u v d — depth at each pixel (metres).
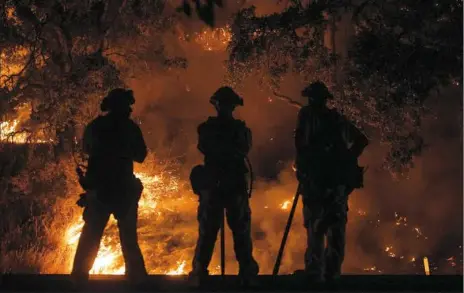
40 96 19.70
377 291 11.83
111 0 20.55
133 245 11.77
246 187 11.66
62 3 19.47
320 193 11.76
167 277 12.80
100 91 19.52
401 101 18.94
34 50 19.80
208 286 11.78
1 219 20.59
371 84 18.91
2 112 19.80
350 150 11.96
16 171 20.78
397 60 18.39
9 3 19.31
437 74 18.47
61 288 11.95
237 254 11.70
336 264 11.85
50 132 20.28
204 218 11.64
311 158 11.80
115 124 11.63
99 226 11.63
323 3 19.58
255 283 11.73
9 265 18.28
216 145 11.54
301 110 12.01
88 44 20.25
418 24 18.17
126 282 12.11
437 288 12.11
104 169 11.54
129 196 11.62
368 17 19.11
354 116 20.16
